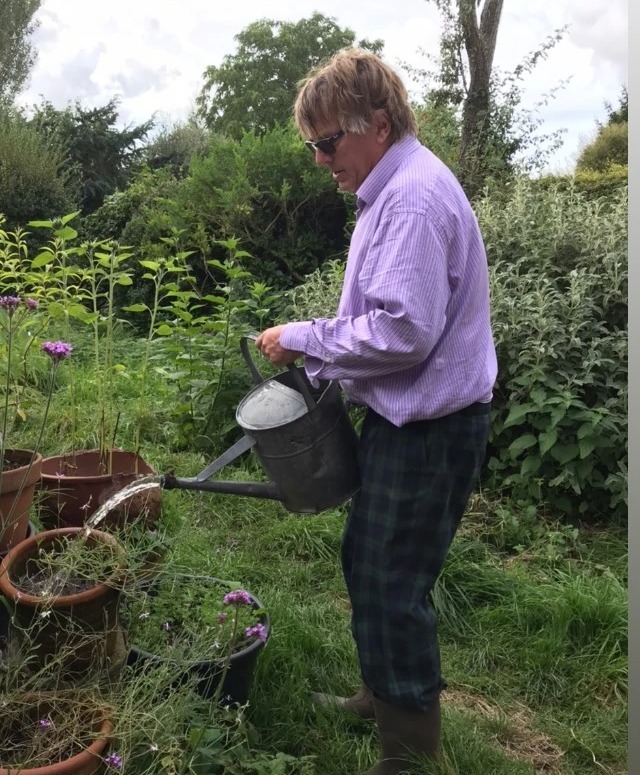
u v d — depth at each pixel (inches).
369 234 70.1
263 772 73.5
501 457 163.6
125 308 144.3
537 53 367.2
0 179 413.7
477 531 144.3
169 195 385.7
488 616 115.4
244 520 144.8
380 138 72.7
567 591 115.6
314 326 69.9
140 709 67.3
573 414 152.8
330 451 74.5
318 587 125.3
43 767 59.2
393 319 65.2
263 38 977.5
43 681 67.6
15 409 104.3
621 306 175.0
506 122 368.2
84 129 729.6
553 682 103.3
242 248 330.0
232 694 83.0
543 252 195.3
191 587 94.4
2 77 834.2
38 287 135.3
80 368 224.7
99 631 75.0
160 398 203.8
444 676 104.3
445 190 69.1
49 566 76.4
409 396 71.1
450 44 379.2
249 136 340.8
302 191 326.3
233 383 178.1
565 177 320.2
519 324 168.1
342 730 89.4
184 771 66.9
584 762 90.4
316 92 71.8
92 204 658.8
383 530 73.9
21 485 80.9
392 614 74.1
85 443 133.3
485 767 84.7
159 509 106.2
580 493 150.3
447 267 69.4
